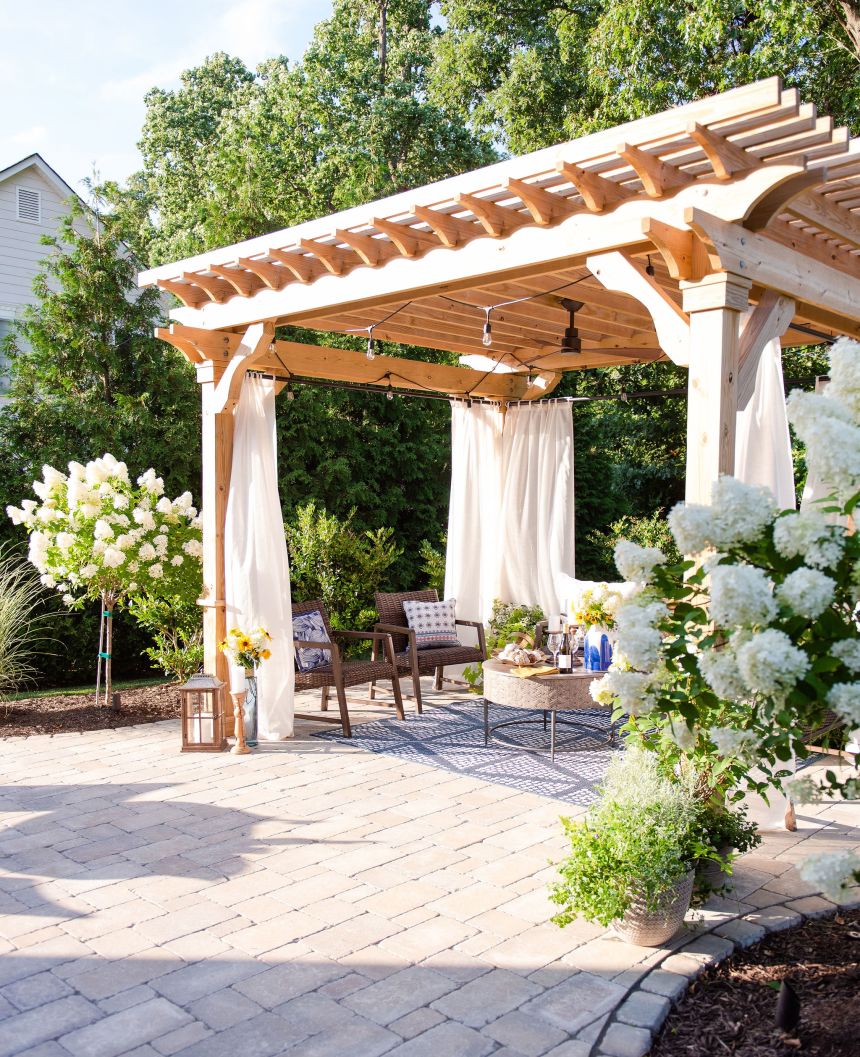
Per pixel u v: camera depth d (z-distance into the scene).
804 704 2.31
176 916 3.36
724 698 2.45
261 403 6.06
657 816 3.15
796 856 4.00
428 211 4.28
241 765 5.35
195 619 7.25
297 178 15.02
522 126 13.72
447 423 11.98
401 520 11.61
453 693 7.47
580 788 4.93
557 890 3.16
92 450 8.67
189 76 20.98
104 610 6.88
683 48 10.08
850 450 2.30
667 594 2.65
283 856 3.94
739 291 3.66
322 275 5.15
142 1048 2.54
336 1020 2.69
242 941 3.17
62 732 6.14
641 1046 2.52
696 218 3.41
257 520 5.97
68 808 4.55
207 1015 2.71
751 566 2.29
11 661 7.59
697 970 2.96
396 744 5.84
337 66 16.20
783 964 3.04
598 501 11.88
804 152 3.34
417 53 18.02
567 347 6.04
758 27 9.73
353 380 7.14
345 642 8.96
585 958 3.05
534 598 8.20
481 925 3.30
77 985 2.88
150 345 9.05
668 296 3.82
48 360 8.88
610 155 3.58
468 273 4.45
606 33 10.58
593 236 3.98
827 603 2.22
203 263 5.44
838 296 4.44
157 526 6.59
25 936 3.21
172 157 20.61
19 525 8.27
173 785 4.95
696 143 3.46
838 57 9.74
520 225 4.23
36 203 11.77
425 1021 2.68
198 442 9.27
